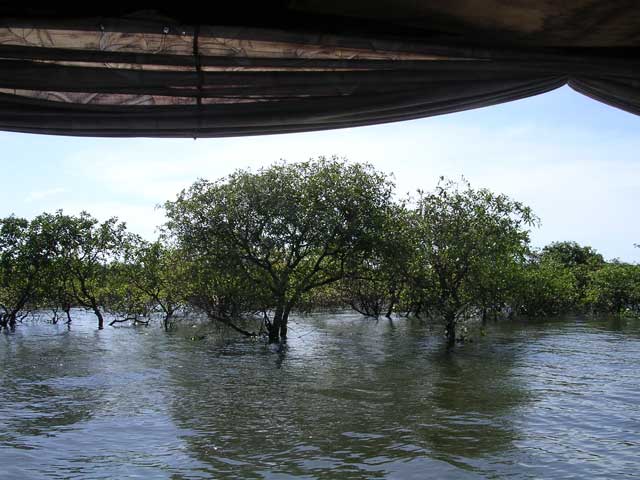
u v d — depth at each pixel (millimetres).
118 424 14477
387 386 18922
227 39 4922
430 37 4957
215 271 30172
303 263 33281
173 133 6047
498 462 11508
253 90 5430
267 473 11023
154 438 13312
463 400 16781
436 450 12211
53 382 19812
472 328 37250
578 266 57469
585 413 15180
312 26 4891
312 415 15188
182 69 5344
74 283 43906
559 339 31109
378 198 30984
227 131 6039
